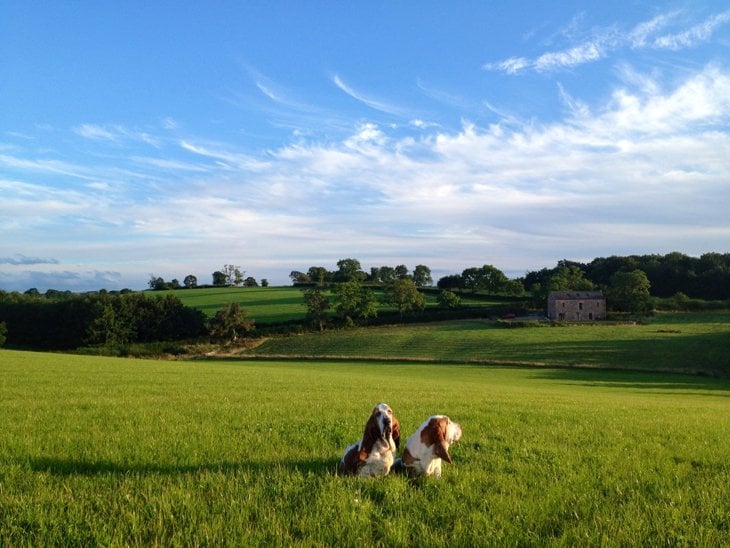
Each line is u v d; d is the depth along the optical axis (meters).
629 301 131.00
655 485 7.84
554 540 5.50
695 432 13.90
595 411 18.67
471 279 171.00
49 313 100.81
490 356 74.56
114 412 14.62
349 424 13.03
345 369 62.12
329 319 112.06
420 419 14.17
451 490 7.22
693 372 60.31
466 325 106.88
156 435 11.16
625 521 6.12
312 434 11.65
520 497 7.11
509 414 16.30
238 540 5.31
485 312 123.50
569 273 172.88
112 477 7.61
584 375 57.91
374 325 112.31
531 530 5.88
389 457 7.75
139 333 103.94
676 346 75.69
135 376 29.81
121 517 5.87
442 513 6.27
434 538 5.48
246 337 100.00
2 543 5.21
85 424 12.52
